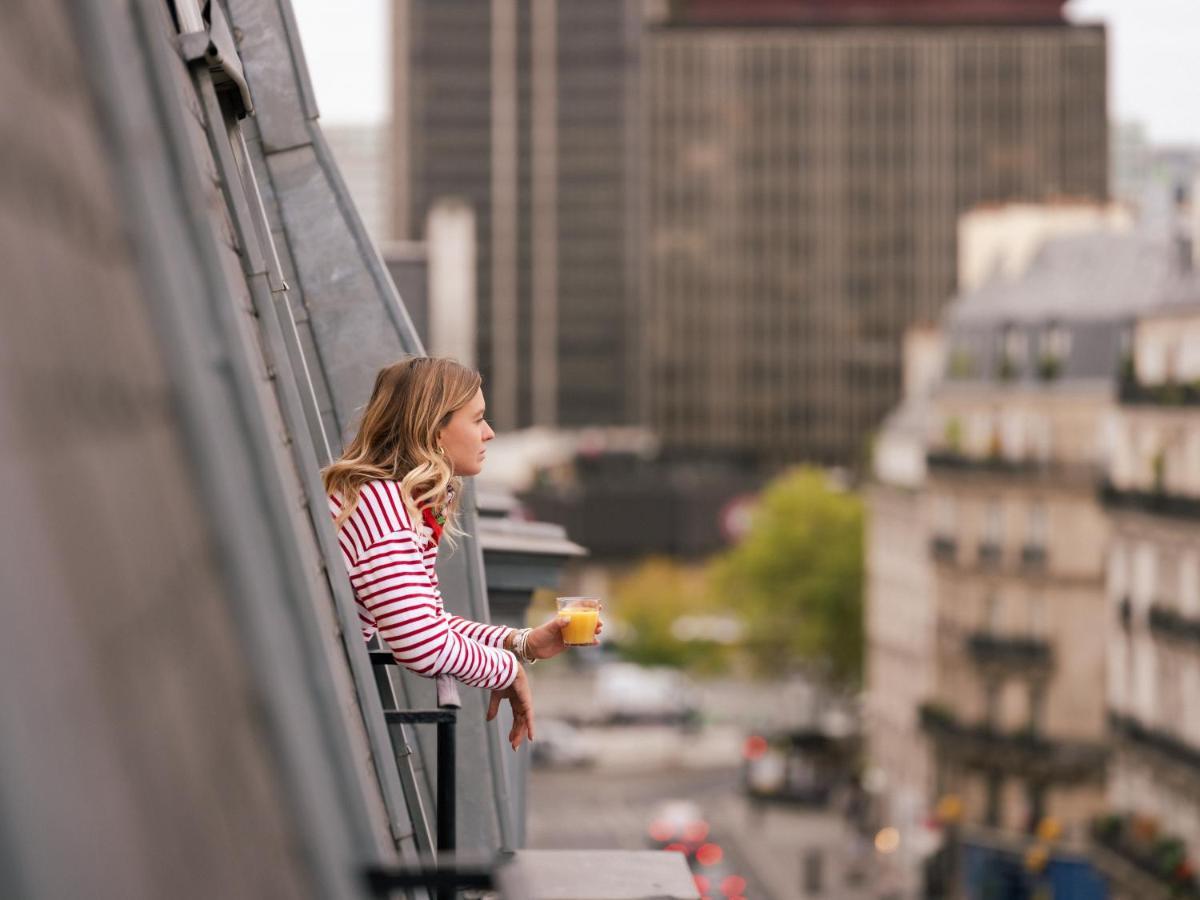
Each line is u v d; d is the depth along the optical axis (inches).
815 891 2849.4
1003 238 2824.8
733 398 7283.5
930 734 2689.5
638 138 7396.7
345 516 195.0
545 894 162.1
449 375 203.6
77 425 71.0
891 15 7411.4
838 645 4256.9
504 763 303.9
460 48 7460.6
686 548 6589.6
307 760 89.7
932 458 2775.6
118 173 90.7
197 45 190.5
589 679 5777.6
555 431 7436.0
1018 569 2512.3
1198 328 1950.1
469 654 195.6
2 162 67.8
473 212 7450.8
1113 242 2576.3
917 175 7244.1
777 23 7244.1
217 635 83.9
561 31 7401.6
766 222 7258.9
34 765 58.2
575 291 7421.3
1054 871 2423.7
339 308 305.9
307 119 310.2
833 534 4252.0
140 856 63.8
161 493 81.8
